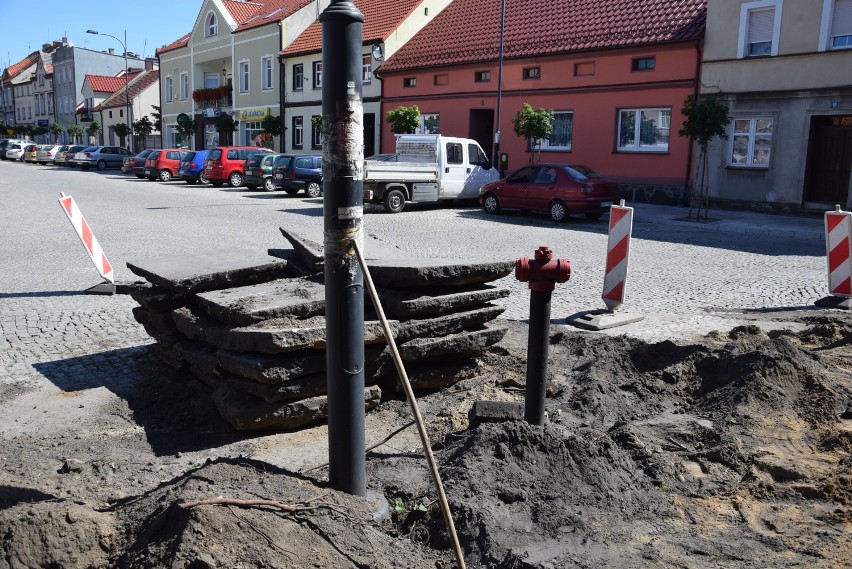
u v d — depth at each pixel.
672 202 23.45
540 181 19.33
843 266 9.32
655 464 4.38
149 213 20.50
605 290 8.69
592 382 5.77
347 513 3.51
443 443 4.77
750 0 21.06
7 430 5.26
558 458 4.15
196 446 4.94
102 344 7.50
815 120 20.38
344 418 3.74
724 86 21.97
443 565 3.40
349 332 3.67
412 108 28.25
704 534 3.68
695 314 8.94
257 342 4.87
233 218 19.31
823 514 3.87
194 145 50.69
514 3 31.03
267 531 3.16
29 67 94.31
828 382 5.67
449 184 21.91
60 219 18.77
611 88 24.73
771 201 21.25
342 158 3.52
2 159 63.97
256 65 42.28
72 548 3.16
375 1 36.19
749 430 4.96
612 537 3.62
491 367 6.51
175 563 2.90
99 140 71.44
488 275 6.05
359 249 3.59
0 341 7.59
